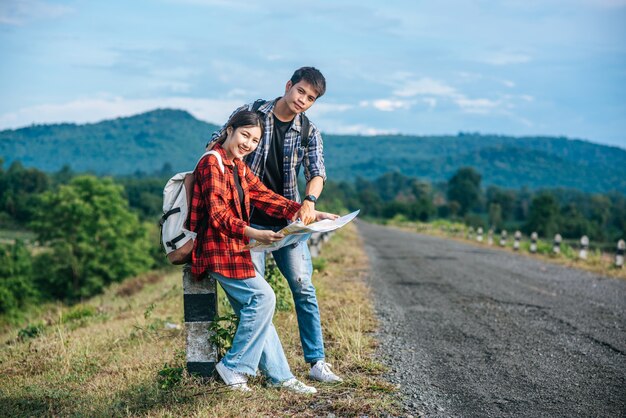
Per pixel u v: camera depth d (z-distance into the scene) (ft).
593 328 22.71
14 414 13.64
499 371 16.10
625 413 12.90
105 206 158.51
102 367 17.94
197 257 12.53
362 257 53.93
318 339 14.08
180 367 13.75
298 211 13.02
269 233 11.73
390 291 31.96
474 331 21.54
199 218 12.50
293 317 20.94
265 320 12.55
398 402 12.79
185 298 13.24
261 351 12.69
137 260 168.35
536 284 37.04
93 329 27.02
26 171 392.88
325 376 13.80
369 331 20.81
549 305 28.32
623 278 42.91
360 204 510.17
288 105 13.11
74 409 13.21
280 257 13.83
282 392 12.82
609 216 516.73
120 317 32.19
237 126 12.26
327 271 38.29
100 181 163.22
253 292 12.45
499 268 47.37
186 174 12.52
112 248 162.30
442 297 30.17
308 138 13.75
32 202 343.67
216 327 13.20
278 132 13.51
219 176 12.18
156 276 93.50
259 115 13.21
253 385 13.26
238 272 12.41
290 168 13.75
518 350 18.67
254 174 13.62
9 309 126.52
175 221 12.41
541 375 15.83
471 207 586.04
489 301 29.09
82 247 154.20
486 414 12.54
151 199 354.13
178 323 24.88
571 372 16.21
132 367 16.98
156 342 20.72
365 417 11.68
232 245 12.43
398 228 205.46
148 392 13.17
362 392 13.29
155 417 11.56
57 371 18.17
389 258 54.49
